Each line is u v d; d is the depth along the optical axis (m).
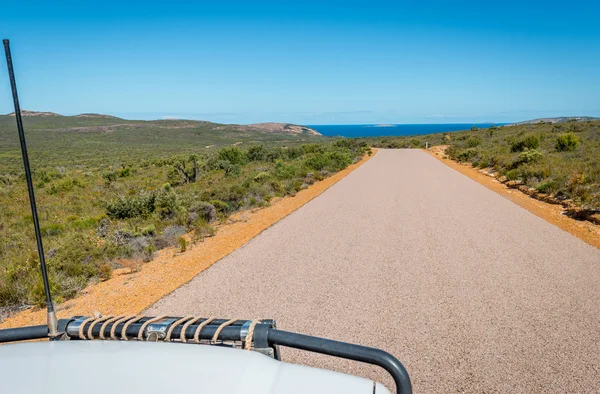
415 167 23.91
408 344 4.04
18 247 9.27
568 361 3.66
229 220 10.56
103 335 1.46
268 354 1.40
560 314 4.64
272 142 135.00
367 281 5.85
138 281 6.19
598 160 16.38
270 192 14.59
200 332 1.42
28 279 6.19
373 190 14.90
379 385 1.21
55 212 14.61
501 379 3.42
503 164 20.45
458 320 4.54
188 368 1.22
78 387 1.14
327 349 1.30
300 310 4.91
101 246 7.77
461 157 27.83
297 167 21.80
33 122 188.38
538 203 11.91
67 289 5.89
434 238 8.15
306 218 10.34
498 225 9.13
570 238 7.95
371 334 4.26
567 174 13.59
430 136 67.06
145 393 1.11
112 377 1.18
